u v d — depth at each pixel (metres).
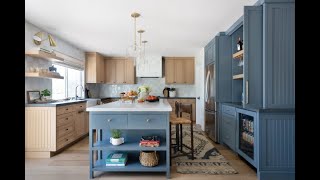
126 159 2.85
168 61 7.39
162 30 4.14
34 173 2.80
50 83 4.50
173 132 5.24
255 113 2.65
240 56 3.87
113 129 2.73
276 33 2.66
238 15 3.35
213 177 2.66
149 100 3.66
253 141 2.84
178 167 2.99
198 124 6.51
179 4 2.92
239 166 3.05
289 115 2.55
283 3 2.66
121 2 2.85
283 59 2.66
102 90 7.64
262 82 2.84
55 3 2.88
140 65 7.28
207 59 5.11
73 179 2.62
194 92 7.60
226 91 4.30
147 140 2.70
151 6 2.99
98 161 2.91
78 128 4.52
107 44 5.37
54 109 3.50
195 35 4.51
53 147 3.48
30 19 3.49
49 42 4.34
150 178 2.64
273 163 2.55
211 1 2.85
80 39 4.86
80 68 6.05
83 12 3.19
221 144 4.19
